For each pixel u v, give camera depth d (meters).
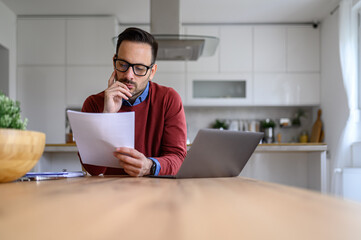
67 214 0.33
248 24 4.99
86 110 1.76
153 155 1.70
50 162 3.22
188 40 3.14
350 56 4.14
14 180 0.99
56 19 4.80
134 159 1.21
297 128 5.34
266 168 3.35
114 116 1.16
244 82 4.95
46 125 4.76
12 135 0.86
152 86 1.75
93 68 4.78
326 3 4.40
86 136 1.21
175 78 4.90
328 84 4.72
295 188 0.64
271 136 5.14
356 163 4.09
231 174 1.28
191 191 0.59
